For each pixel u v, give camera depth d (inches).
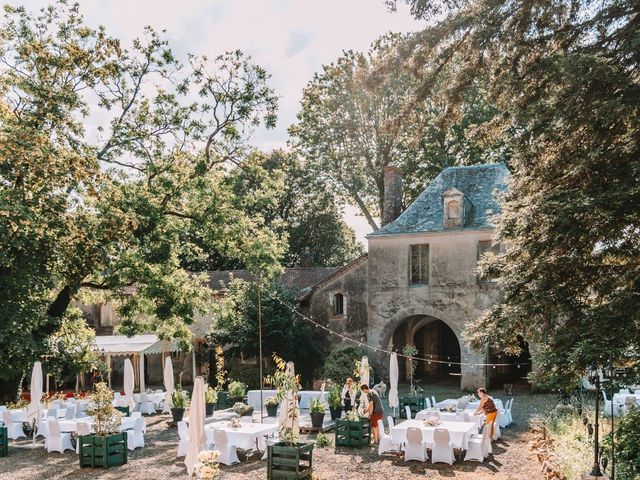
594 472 442.3
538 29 569.0
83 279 928.3
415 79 609.6
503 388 1266.0
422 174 1705.2
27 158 770.2
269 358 1378.0
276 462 560.1
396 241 1311.5
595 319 533.0
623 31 542.6
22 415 833.5
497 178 1322.6
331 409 874.8
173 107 1006.4
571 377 535.8
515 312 596.1
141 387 1177.4
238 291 1273.4
